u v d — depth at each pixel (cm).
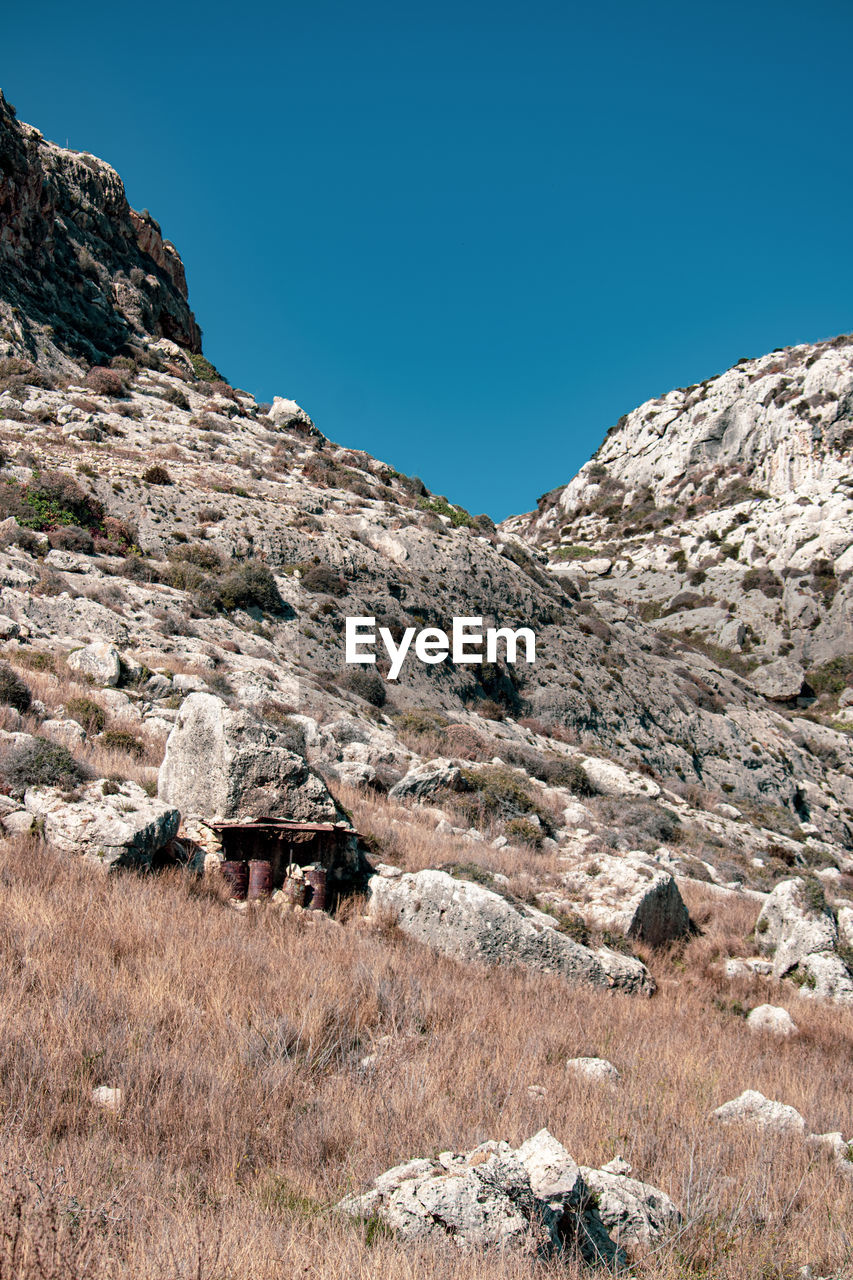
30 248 7356
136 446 5600
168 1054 717
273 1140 632
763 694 8225
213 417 7012
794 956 1667
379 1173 601
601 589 10781
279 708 2741
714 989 1565
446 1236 510
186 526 4544
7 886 1044
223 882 1316
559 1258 512
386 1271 455
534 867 1842
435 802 2312
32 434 5106
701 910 1950
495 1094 784
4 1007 729
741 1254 571
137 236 9506
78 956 873
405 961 1189
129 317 8362
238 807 1430
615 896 1706
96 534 4078
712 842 3316
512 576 6041
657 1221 597
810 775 6262
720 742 5831
